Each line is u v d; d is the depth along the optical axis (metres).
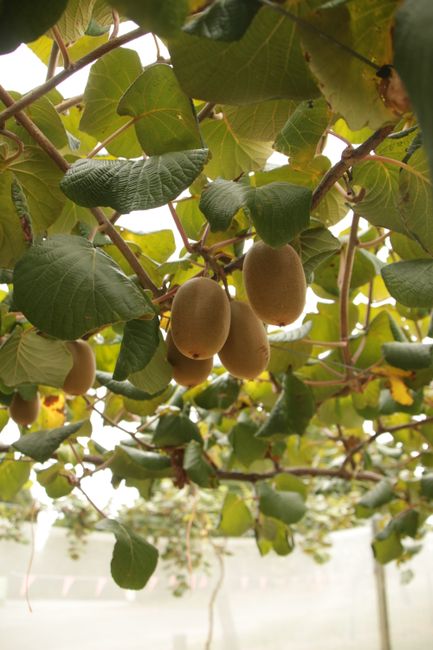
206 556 2.13
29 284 0.50
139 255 0.84
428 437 1.37
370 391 1.13
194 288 0.56
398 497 1.56
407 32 0.29
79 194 0.52
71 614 1.86
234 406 1.24
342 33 0.41
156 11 0.33
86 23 0.64
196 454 1.10
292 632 2.16
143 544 0.88
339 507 2.46
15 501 1.92
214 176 0.77
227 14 0.39
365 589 2.31
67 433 0.85
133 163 0.53
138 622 1.95
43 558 1.85
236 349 0.59
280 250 0.56
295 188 0.51
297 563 2.25
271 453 1.32
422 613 2.21
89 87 0.64
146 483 1.25
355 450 1.43
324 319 1.08
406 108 0.42
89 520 1.90
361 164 0.64
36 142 0.61
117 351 1.03
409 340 1.12
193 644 2.02
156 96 0.56
